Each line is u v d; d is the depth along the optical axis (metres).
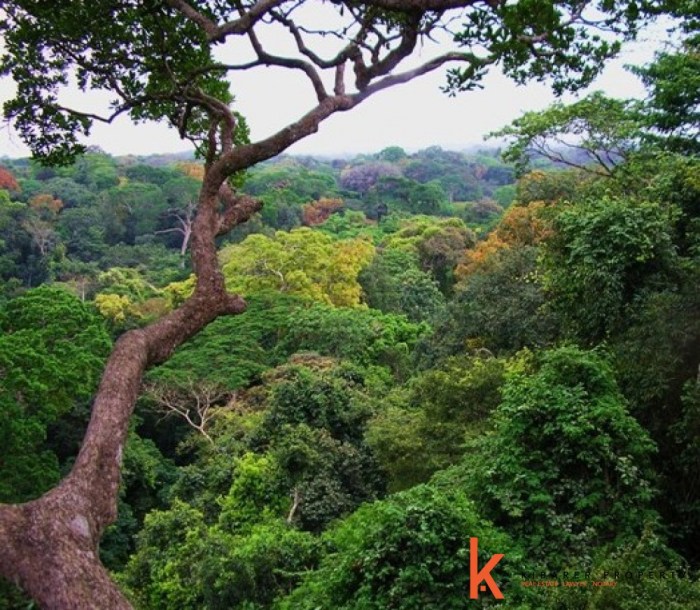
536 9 4.27
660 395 8.79
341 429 17.50
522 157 18.81
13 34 5.72
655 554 7.22
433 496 7.56
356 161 132.75
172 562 12.07
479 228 52.28
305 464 14.96
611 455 7.82
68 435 20.86
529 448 8.35
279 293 30.20
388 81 5.43
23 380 13.10
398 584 6.96
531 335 17.27
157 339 4.52
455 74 5.02
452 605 6.75
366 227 58.81
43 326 16.31
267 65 5.40
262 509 14.59
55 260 46.25
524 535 7.75
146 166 70.88
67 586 2.99
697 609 5.42
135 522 19.53
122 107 6.05
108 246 53.31
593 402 8.34
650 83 13.87
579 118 15.84
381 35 5.47
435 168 101.00
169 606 11.49
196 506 16.16
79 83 6.06
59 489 3.40
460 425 12.95
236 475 15.83
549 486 8.02
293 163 115.25
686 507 8.23
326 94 5.34
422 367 21.52
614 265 10.34
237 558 10.47
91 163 72.75
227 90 6.59
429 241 43.94
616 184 14.16
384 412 16.70
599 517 7.52
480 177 108.31
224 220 5.59
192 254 5.12
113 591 3.09
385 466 14.02
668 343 8.91
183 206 59.41
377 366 23.98
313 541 11.13
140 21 5.79
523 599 6.52
